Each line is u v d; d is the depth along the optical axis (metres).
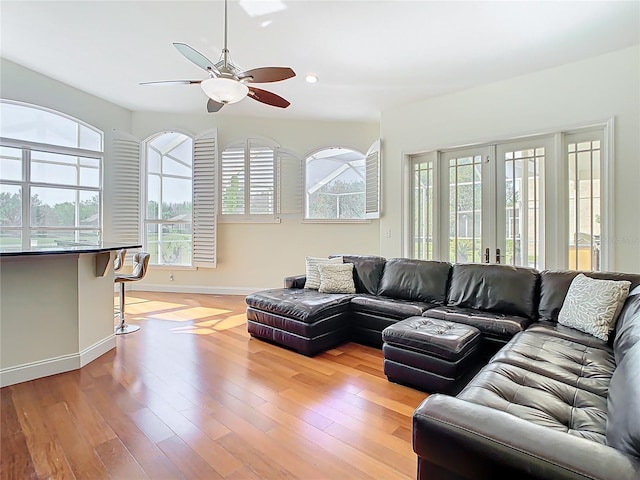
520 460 0.92
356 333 3.48
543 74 3.79
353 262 4.11
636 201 3.33
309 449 1.78
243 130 5.79
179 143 5.94
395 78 4.01
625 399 1.06
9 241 4.55
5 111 4.44
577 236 3.71
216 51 3.50
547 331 2.41
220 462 1.67
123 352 3.13
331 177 5.92
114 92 4.94
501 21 2.90
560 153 3.76
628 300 2.22
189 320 4.22
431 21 2.91
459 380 2.35
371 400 2.30
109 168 5.44
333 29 3.05
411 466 1.66
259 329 3.47
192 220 5.77
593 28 3.00
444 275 3.47
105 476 1.57
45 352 2.63
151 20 3.04
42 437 1.85
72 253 2.59
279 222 5.77
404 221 4.91
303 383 2.54
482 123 4.21
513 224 4.12
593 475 0.82
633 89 3.32
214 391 2.40
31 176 4.71
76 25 3.19
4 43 3.60
